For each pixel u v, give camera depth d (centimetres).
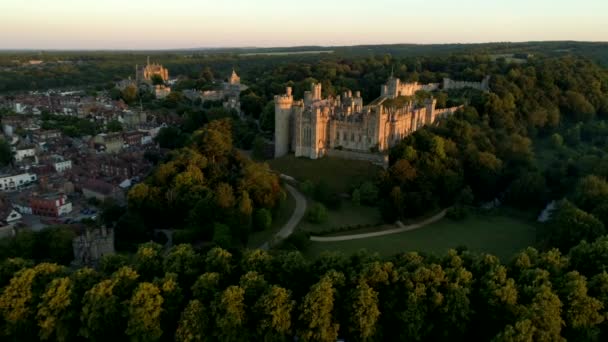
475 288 9994
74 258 13325
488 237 15150
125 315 9488
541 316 8725
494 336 9012
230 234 13912
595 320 9088
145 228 14975
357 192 17188
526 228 16100
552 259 10556
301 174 19438
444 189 17588
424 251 13850
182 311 9844
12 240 13375
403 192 16475
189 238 14325
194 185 16188
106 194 18438
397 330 9644
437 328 9544
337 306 9762
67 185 19662
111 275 10494
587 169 18612
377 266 10050
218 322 9131
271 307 9244
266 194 15850
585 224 12712
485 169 18688
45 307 9562
